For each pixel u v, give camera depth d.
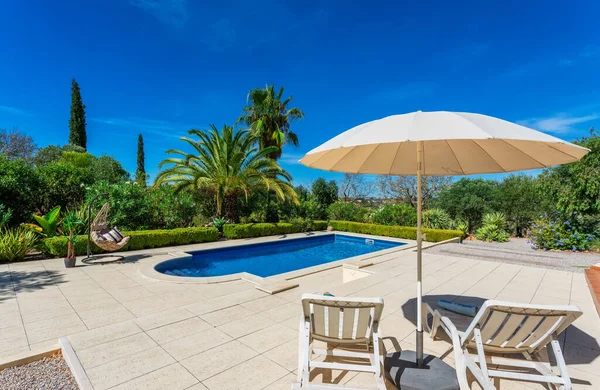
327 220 17.33
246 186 13.05
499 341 2.24
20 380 2.57
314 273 6.57
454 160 3.31
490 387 1.98
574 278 6.15
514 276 6.30
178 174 13.18
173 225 11.58
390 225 14.73
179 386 2.41
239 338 3.30
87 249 8.02
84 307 4.52
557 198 10.54
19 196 9.71
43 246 8.00
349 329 2.37
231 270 8.85
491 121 1.98
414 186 20.27
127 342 3.15
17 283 5.77
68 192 11.12
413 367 2.50
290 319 3.88
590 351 3.09
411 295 4.98
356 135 2.09
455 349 2.36
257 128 17.02
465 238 13.34
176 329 3.51
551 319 2.04
